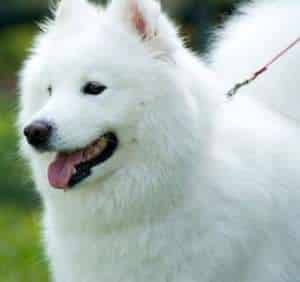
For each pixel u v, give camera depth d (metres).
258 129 6.88
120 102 6.21
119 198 6.30
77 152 6.31
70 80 6.28
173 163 6.21
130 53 6.27
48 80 6.43
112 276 6.46
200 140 6.33
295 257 6.80
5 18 19.17
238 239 6.36
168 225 6.31
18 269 10.20
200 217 6.30
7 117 17.11
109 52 6.25
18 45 21.91
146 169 6.24
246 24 8.02
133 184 6.27
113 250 6.41
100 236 6.44
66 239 6.57
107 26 6.39
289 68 7.39
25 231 11.65
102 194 6.32
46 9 19.09
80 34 6.45
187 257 6.32
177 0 17.61
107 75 6.21
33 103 6.62
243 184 6.46
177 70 6.30
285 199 6.70
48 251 6.89
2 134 15.52
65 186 6.23
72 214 6.46
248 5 8.30
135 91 6.20
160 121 6.19
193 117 6.25
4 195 13.36
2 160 14.28
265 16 7.97
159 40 6.29
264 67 7.28
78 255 6.53
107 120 6.20
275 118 7.19
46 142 6.11
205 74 6.71
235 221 6.35
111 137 6.27
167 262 6.34
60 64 6.31
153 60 6.26
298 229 6.77
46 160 6.46
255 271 6.59
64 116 6.14
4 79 20.62
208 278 6.35
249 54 7.68
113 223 6.36
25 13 19.17
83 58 6.25
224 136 6.62
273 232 6.64
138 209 6.29
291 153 6.89
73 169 6.26
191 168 6.30
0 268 10.20
